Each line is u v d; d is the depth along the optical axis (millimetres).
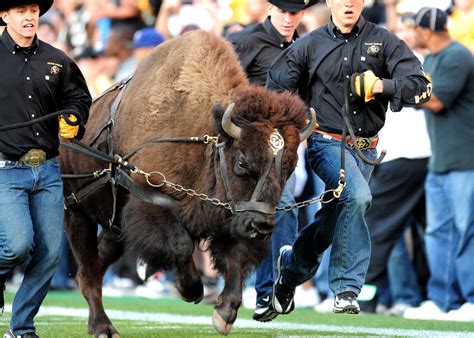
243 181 22453
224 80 24562
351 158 24500
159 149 24422
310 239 25125
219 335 26984
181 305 39500
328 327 30219
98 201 27203
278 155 22172
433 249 35156
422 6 38031
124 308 37969
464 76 34125
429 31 34344
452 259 34844
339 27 24703
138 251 24500
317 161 24844
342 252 24156
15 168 23312
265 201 22047
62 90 24141
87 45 49875
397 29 38656
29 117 23453
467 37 40312
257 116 22422
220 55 25016
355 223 24016
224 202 23031
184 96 24656
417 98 23750
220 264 24031
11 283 48969
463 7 40562
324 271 38344
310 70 24812
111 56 48375
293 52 24984
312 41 24859
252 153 22234
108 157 25125
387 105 24922
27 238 23000
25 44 23578
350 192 23906
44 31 54812
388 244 36500
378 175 36688
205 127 24062
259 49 29141
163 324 31172
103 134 26594
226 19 45500
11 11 23188
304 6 28906
